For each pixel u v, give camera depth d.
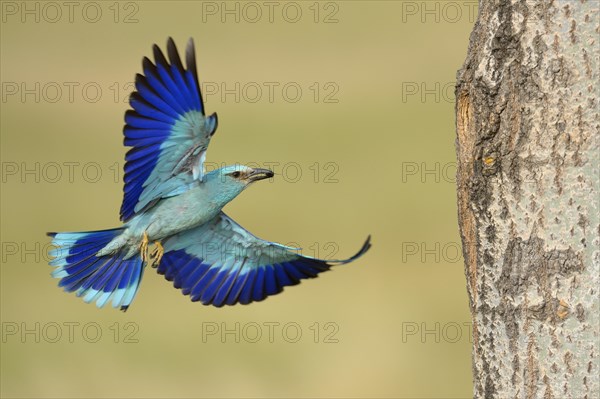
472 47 7.14
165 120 8.67
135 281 9.44
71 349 16.66
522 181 7.00
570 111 6.84
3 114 23.05
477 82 7.04
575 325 6.95
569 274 6.95
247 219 19.38
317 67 23.94
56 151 21.83
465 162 7.25
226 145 21.64
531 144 6.95
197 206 9.17
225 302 9.78
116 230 9.22
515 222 7.05
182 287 9.70
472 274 7.39
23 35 25.42
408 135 22.05
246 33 25.45
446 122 22.73
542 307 7.03
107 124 22.95
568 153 6.87
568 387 6.99
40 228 19.33
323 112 23.11
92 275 9.34
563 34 6.79
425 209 19.75
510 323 7.15
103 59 24.48
